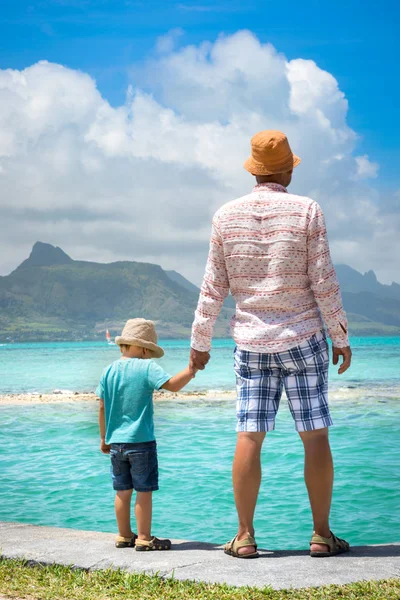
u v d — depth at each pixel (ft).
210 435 40.93
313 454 11.91
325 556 11.82
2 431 44.83
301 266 11.78
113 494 24.82
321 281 11.64
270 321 11.89
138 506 12.92
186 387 90.53
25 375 136.26
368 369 138.31
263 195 12.10
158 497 24.07
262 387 12.00
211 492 24.73
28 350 445.37
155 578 10.82
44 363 207.00
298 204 11.85
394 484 25.02
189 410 57.26
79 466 30.91
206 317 12.36
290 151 12.77
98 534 14.20
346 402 63.41
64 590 10.38
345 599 9.55
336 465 29.17
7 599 10.03
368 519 20.38
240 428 12.03
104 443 13.73
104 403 13.57
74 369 165.07
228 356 241.96
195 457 32.53
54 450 35.99
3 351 418.51
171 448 35.65
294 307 11.86
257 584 10.36
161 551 12.64
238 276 12.07
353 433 40.45
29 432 44.24
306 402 11.86
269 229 11.85
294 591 9.95
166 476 27.76
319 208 11.85
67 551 12.55
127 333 13.75
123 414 13.25
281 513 21.47
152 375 13.12
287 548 17.78
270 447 34.09
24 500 23.91
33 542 13.20
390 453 32.42
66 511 22.24
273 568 11.14
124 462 13.25
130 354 13.83
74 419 52.49
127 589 10.39
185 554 12.30
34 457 33.71
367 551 12.16
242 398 12.12
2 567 11.58
